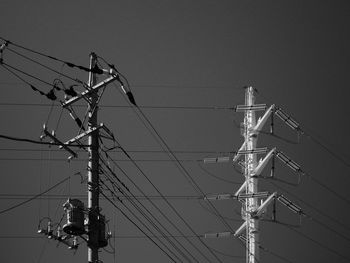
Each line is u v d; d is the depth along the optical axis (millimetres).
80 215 41188
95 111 43125
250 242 55438
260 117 57469
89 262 41094
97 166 42531
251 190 56219
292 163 56688
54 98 41188
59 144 40625
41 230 42250
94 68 41812
